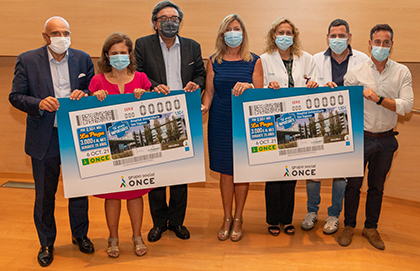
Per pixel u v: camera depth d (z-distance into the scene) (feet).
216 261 8.33
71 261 8.35
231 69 8.55
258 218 10.53
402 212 11.19
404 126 11.76
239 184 8.97
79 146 7.50
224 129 8.65
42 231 8.21
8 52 11.98
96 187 7.70
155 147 7.81
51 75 7.73
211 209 11.16
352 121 8.10
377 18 10.50
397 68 8.33
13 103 7.51
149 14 11.14
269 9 10.93
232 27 8.30
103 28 11.40
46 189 8.00
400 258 8.52
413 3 10.22
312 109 8.02
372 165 8.77
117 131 7.61
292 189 9.27
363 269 8.05
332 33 8.80
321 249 8.84
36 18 11.62
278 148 8.14
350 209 9.11
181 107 7.81
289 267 8.08
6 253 8.62
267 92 7.95
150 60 8.73
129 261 8.36
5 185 12.96
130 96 7.57
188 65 8.81
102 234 9.62
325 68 9.26
